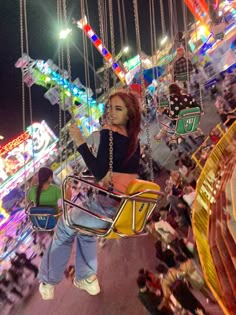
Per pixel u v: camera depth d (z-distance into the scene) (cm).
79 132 309
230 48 1146
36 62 1549
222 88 1026
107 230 297
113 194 284
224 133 788
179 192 591
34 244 818
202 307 352
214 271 326
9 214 1183
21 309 549
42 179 432
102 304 445
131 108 306
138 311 411
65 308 471
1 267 754
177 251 427
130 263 517
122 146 304
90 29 1296
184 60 721
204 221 449
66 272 520
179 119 582
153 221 519
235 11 1203
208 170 591
